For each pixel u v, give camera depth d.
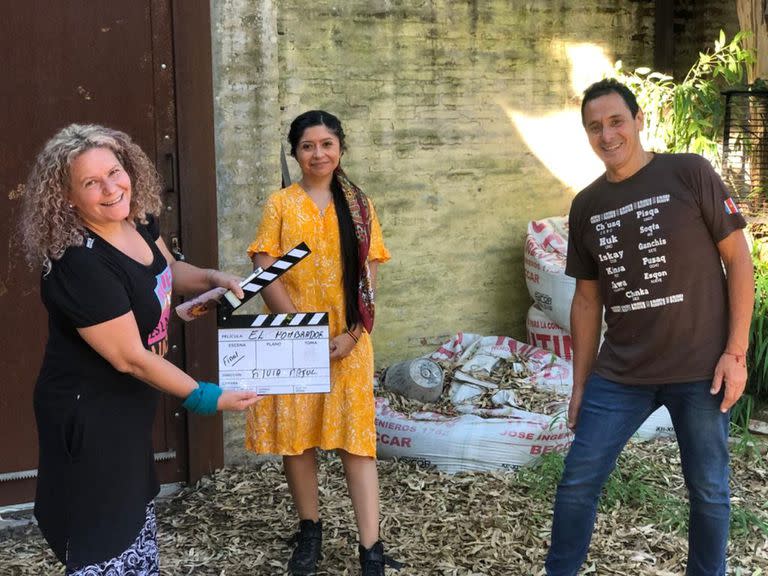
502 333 6.30
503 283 6.25
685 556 3.92
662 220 3.17
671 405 3.30
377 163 5.70
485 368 5.65
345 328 3.67
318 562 3.92
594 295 3.51
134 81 4.48
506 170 6.16
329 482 4.70
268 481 4.78
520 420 4.89
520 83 6.12
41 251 2.64
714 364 3.20
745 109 6.14
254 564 3.95
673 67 6.74
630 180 3.26
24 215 2.68
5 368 4.44
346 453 3.75
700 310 3.18
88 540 2.75
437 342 6.04
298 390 3.30
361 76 5.57
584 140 6.43
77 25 4.36
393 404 5.27
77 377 2.72
